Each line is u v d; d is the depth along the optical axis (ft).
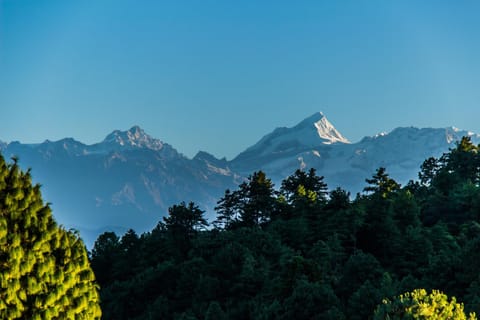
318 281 292.61
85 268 90.07
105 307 387.75
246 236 419.95
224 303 349.20
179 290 379.96
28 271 82.94
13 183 85.05
